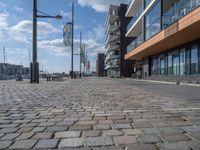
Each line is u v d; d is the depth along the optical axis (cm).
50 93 1362
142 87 1928
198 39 2422
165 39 2531
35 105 881
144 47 3394
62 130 519
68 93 1362
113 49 8600
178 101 973
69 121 607
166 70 3406
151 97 1136
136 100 1020
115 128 532
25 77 5903
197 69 2431
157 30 3031
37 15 2467
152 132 493
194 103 911
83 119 630
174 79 2836
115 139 450
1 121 613
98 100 1029
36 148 410
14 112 738
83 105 879
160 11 2905
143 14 3762
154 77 3784
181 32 2188
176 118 628
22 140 452
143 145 414
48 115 688
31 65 2572
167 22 2619
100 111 748
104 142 434
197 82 2236
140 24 4375
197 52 2444
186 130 504
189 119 613
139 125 555
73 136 474
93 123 582
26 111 755
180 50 2894
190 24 1933
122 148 402
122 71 7538
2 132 507
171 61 3203
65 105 880
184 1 2150
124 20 7694
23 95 1244
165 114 686
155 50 3500
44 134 490
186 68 2702
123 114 695
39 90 1584
